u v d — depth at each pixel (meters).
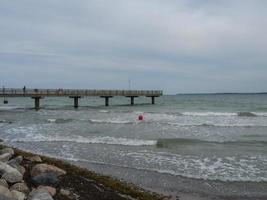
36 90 50.34
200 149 19.28
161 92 70.25
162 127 28.53
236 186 12.72
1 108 59.34
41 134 25.59
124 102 88.06
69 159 16.97
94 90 57.72
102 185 11.10
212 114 40.12
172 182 13.13
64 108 55.84
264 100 95.62
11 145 21.08
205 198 11.46
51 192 8.91
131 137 23.50
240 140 22.19
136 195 10.70
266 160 16.58
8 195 7.62
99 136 24.12
